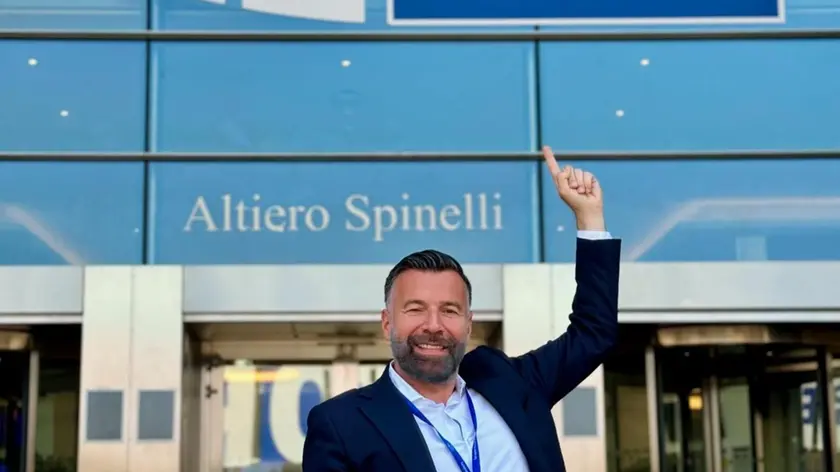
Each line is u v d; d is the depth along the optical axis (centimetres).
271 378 813
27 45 755
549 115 760
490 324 733
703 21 766
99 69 755
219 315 707
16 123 744
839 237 742
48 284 707
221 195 742
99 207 737
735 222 745
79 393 768
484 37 766
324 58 764
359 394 271
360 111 759
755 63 764
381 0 771
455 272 271
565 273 717
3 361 778
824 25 764
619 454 799
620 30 768
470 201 747
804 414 809
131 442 686
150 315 702
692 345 795
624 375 807
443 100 761
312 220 741
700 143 755
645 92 762
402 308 267
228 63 761
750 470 802
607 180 752
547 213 746
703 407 806
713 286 725
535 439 270
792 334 777
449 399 271
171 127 751
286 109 757
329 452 260
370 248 740
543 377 288
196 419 780
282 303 709
